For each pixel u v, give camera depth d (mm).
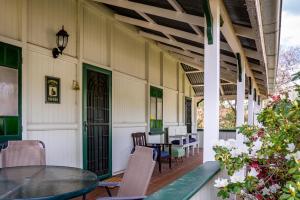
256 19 3002
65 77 4777
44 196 1711
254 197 2145
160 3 3980
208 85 3033
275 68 6020
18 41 3854
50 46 4477
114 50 6254
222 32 3770
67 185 1978
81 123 5074
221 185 2016
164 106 9125
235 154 2166
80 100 5074
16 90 3807
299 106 1891
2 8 3670
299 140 1933
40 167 2680
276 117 2035
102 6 5703
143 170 2447
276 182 2049
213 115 3020
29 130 4051
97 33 5680
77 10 5078
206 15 2992
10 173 2393
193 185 1812
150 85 8047
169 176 6395
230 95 12070
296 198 1499
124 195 2521
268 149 1977
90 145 5352
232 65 6738
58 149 4602
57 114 4590
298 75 2141
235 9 3348
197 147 11516
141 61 7590
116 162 6281
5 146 3492
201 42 5027
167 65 9406
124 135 6652
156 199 1470
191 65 9938
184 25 4633
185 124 11195
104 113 5832
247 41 4652
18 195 1729
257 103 11117
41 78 4285
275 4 2898
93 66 5457
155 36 6738
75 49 5047
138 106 7414
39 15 4281
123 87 6641
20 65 3867
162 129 8859
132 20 5723
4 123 3631
